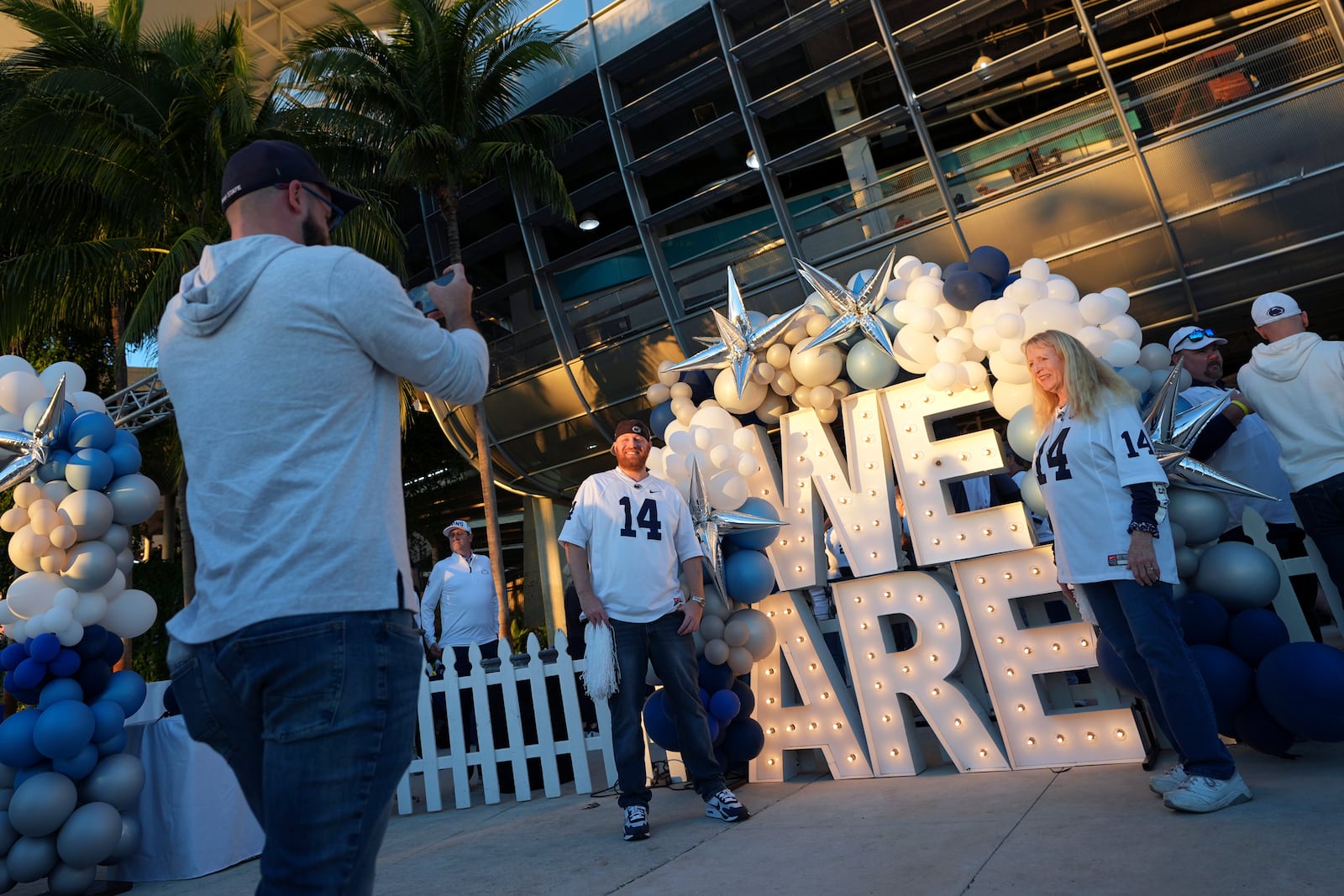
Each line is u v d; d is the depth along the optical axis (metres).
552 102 17.48
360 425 1.48
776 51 15.23
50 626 4.33
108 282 14.32
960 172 13.94
